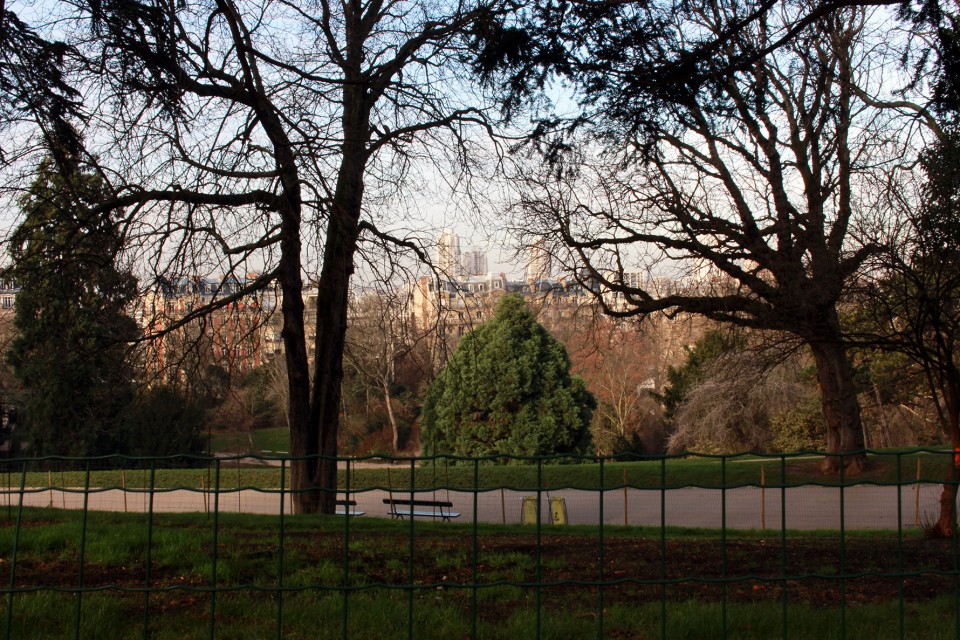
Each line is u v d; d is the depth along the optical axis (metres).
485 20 8.77
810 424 29.72
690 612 5.03
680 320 18.91
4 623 4.71
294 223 11.07
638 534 10.71
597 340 19.95
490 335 28.72
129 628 4.84
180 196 10.66
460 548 7.57
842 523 3.84
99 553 6.68
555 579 6.35
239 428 25.75
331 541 7.77
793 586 6.20
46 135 8.98
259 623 4.89
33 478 20.72
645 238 16.83
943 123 8.34
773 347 15.15
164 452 19.80
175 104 9.98
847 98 14.29
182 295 11.53
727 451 31.31
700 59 7.60
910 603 5.56
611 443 36.38
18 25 8.24
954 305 9.71
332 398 13.91
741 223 16.03
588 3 7.66
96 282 11.28
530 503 15.54
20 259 10.88
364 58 12.77
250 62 11.30
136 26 9.24
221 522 9.21
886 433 32.03
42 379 14.30
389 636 4.68
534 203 15.46
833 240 13.08
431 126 12.80
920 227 9.55
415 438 35.44
